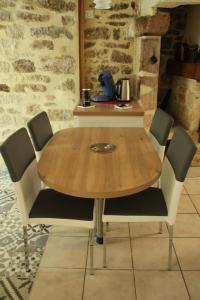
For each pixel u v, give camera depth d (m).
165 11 2.95
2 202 2.60
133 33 3.08
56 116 3.76
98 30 3.41
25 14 3.28
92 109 2.79
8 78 3.57
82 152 1.82
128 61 3.55
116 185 1.39
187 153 1.49
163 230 2.18
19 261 1.88
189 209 2.46
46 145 2.07
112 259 1.88
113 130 2.32
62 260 1.88
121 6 3.30
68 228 2.21
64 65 3.50
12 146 1.58
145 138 2.10
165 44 3.83
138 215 1.66
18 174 1.55
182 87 3.65
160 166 1.61
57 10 3.26
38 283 1.69
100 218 1.86
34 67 3.52
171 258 1.80
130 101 3.18
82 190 1.35
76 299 1.58
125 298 1.59
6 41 3.40
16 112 3.73
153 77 3.09
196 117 3.36
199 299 1.59
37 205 1.72
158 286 1.67
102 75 3.11
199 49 3.24
